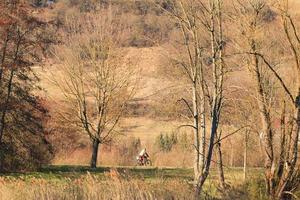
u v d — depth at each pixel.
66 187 37.19
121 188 36.69
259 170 46.75
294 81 36.66
